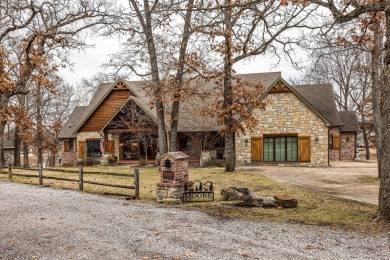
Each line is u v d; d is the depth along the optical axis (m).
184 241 7.36
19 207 10.88
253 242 7.27
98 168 24.78
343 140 35.09
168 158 11.72
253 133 26.14
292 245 7.06
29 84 34.75
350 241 7.28
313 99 31.19
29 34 23.50
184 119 28.55
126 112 29.05
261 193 13.45
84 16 22.02
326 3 10.09
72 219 9.30
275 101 25.78
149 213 9.93
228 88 20.59
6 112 22.44
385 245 6.99
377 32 15.86
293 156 25.62
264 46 19.00
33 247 7.07
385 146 8.52
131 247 7.02
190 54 19.95
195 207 10.75
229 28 18.52
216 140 28.50
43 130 36.91
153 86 21.86
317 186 15.24
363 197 12.40
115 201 11.91
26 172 22.08
